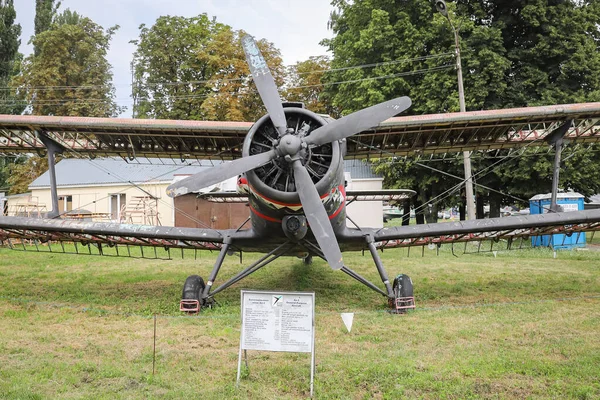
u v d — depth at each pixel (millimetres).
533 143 10438
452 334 5996
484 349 5352
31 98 31797
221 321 6738
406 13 21156
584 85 19906
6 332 6117
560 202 16797
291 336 4332
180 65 30453
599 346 5336
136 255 15688
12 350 5316
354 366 4738
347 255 15203
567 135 10148
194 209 21281
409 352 5254
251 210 7207
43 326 6492
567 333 5961
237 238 7746
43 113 32250
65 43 32656
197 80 30578
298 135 6480
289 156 6223
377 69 20984
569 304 7723
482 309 7465
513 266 12516
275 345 4336
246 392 4145
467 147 10688
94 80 32688
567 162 18141
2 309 7578
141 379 4441
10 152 11141
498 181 20875
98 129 9414
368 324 6586
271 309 4422
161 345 5555
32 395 3984
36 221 7742
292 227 6613
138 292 9117
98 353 5238
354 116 6578
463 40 19812
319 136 6559
